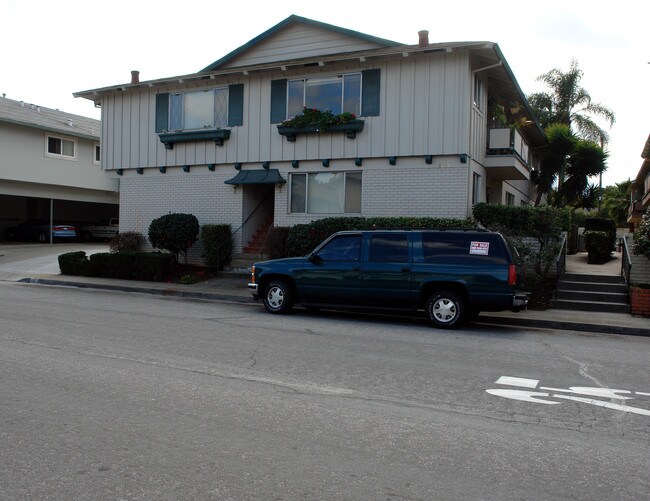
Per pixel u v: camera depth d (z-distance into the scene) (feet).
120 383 20.94
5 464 13.79
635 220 110.22
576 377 23.84
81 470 13.51
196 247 64.03
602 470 14.16
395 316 41.32
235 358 25.54
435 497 12.51
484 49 50.34
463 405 19.34
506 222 48.47
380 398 19.90
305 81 57.82
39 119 99.71
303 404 19.01
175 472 13.48
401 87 53.42
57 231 107.34
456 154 51.42
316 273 38.83
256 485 12.88
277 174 58.85
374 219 50.44
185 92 64.03
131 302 44.73
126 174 68.08
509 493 12.79
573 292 45.34
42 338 28.73
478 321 39.68
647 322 38.75
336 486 12.92
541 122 107.45
